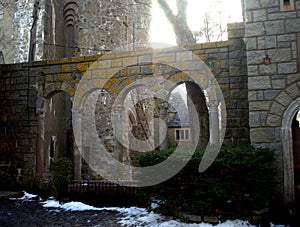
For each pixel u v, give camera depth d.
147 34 20.12
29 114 12.66
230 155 7.34
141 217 8.28
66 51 18.73
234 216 7.20
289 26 8.11
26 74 12.85
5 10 18.48
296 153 8.20
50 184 11.18
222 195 7.09
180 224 7.38
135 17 19.62
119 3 18.45
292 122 8.80
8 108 12.96
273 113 8.04
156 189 7.93
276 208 7.81
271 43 8.19
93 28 17.97
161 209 8.16
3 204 10.31
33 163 12.37
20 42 17.69
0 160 12.74
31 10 17.73
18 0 18.23
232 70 10.38
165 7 14.75
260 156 7.38
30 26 17.62
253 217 7.20
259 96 8.16
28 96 12.73
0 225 7.68
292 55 8.02
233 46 10.46
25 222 7.99
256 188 7.30
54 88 12.41
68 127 18.09
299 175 8.14
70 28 18.89
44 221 8.09
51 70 12.52
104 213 8.93
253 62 8.27
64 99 18.05
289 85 7.99
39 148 12.40
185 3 14.78
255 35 8.31
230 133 10.16
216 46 10.62
